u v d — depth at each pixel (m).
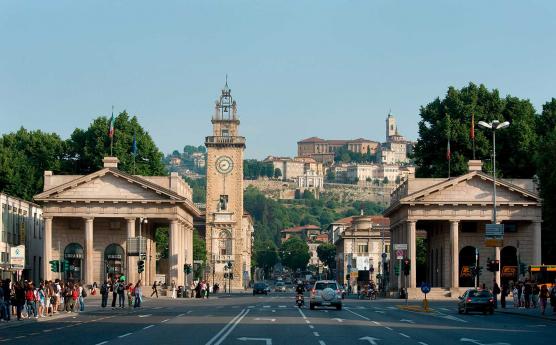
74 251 132.88
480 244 132.75
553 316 76.88
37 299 73.12
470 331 57.78
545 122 148.88
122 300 94.62
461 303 84.88
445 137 148.00
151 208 131.00
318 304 90.00
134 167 142.25
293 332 54.78
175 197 130.50
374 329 58.69
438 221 135.75
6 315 68.56
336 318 72.56
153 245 144.88
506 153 148.25
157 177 134.00
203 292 137.25
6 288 69.62
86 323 65.19
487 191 130.25
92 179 130.12
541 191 106.38
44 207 129.38
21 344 45.38
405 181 137.88
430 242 148.50
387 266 171.62
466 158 147.88
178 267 133.62
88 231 129.62
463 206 130.38
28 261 132.38
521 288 98.38
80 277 132.62
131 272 130.00
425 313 84.56
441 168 148.00
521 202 129.00
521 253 130.88
